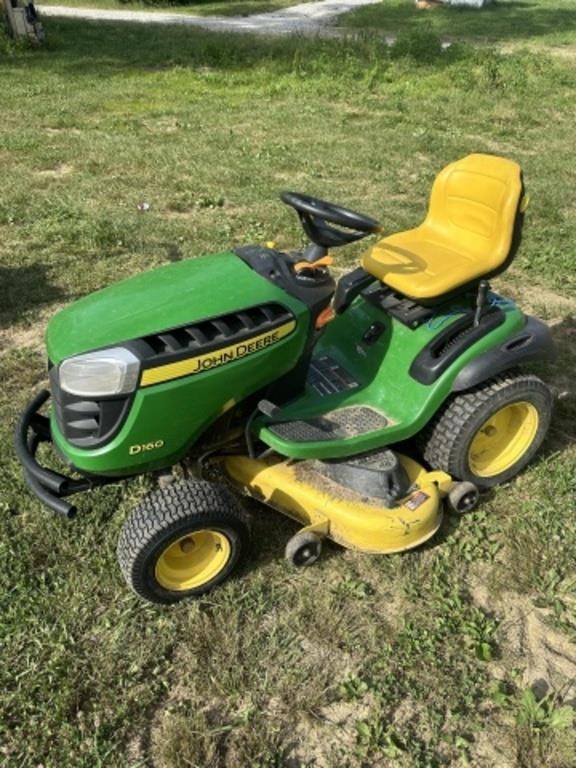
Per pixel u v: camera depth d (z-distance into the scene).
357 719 2.54
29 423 2.98
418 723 2.53
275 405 3.05
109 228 6.05
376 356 3.32
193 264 2.93
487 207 3.24
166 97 11.19
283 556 3.14
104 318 2.62
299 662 2.72
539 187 7.34
